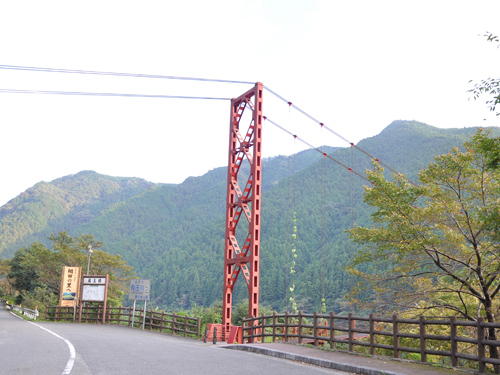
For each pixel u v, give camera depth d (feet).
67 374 24.71
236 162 87.10
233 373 26.99
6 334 55.72
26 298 188.24
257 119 81.41
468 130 654.12
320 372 29.66
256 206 77.71
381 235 53.11
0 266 252.83
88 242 188.34
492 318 50.72
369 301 57.57
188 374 25.82
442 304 55.88
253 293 73.61
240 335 65.36
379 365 31.45
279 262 504.84
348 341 39.19
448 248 53.62
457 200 54.54
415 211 52.26
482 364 28.17
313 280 404.36
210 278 598.34
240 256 79.05
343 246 429.38
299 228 577.43
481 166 51.11
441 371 29.27
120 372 25.93
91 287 103.14
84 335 57.52
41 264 180.96
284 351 39.50
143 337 62.23
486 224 42.47
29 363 29.07
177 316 78.64
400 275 55.72
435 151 540.52
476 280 52.54
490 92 34.91
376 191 54.13
